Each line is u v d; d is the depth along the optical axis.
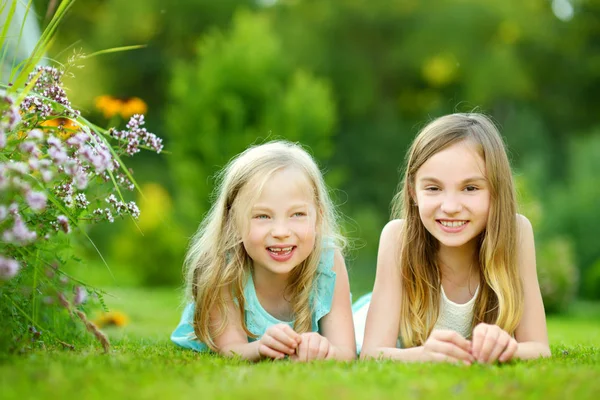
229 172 3.22
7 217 2.38
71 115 2.91
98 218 2.94
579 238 14.45
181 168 11.81
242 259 3.16
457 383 2.08
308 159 3.17
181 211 14.22
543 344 2.98
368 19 21.89
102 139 2.80
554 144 22.94
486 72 21.22
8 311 2.63
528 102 22.94
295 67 20.28
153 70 21.09
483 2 21.55
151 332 4.50
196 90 12.04
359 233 17.38
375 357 2.87
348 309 3.24
